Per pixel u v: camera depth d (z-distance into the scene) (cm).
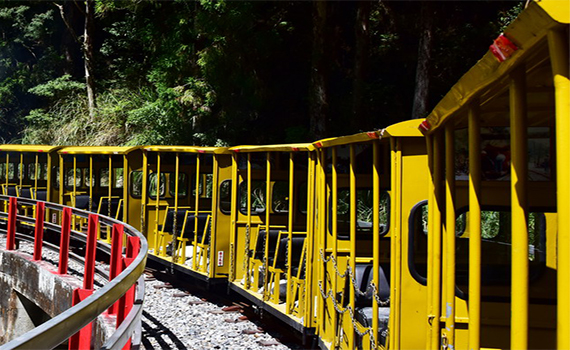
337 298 647
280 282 871
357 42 1959
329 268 674
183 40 2258
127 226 700
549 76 285
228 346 796
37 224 1027
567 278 202
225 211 1061
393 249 504
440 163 425
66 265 930
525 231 254
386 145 694
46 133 2556
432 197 430
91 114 2519
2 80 3048
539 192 472
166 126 2161
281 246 885
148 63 2691
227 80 2125
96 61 3031
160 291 1155
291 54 2378
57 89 2772
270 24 2312
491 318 448
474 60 2033
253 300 904
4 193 1866
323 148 690
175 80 2267
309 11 2377
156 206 1272
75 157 1530
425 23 1667
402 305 498
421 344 495
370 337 525
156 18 2414
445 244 435
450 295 392
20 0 3025
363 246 695
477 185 326
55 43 3219
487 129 471
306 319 738
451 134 385
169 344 800
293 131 2000
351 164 594
